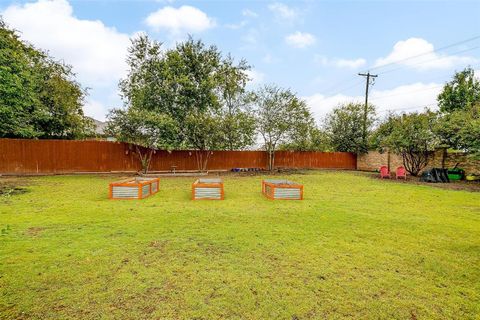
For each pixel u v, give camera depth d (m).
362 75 22.47
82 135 18.67
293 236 4.57
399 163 19.19
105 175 14.98
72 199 7.71
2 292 2.67
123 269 3.21
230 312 2.40
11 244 3.96
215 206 6.94
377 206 7.26
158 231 4.72
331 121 24.03
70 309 2.40
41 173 14.95
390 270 3.34
